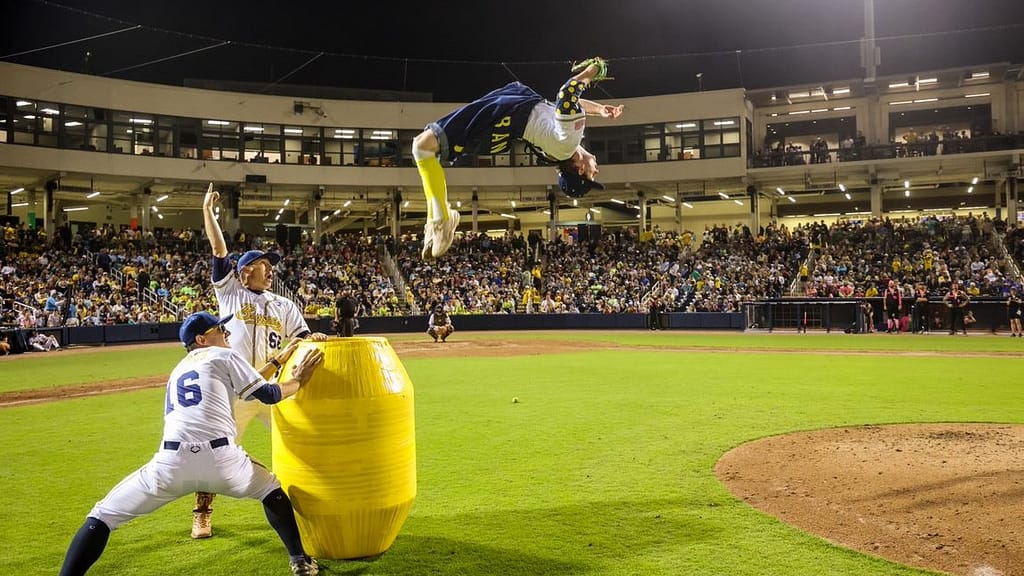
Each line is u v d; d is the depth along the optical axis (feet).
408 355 71.97
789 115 143.84
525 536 18.30
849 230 128.26
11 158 119.44
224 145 136.67
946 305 100.42
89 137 126.21
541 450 27.73
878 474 23.43
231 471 15.46
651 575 15.65
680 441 29.01
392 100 148.36
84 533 14.70
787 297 110.73
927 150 127.44
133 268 114.93
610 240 144.46
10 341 86.22
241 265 19.81
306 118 141.18
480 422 33.60
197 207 159.63
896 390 42.45
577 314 122.83
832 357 64.80
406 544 17.98
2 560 17.26
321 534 16.87
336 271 129.90
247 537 18.95
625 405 38.19
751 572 15.76
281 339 20.39
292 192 147.74
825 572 15.70
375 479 16.78
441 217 16.70
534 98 17.10
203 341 16.99
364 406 16.74
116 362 70.95
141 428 34.04
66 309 98.58
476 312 123.44
